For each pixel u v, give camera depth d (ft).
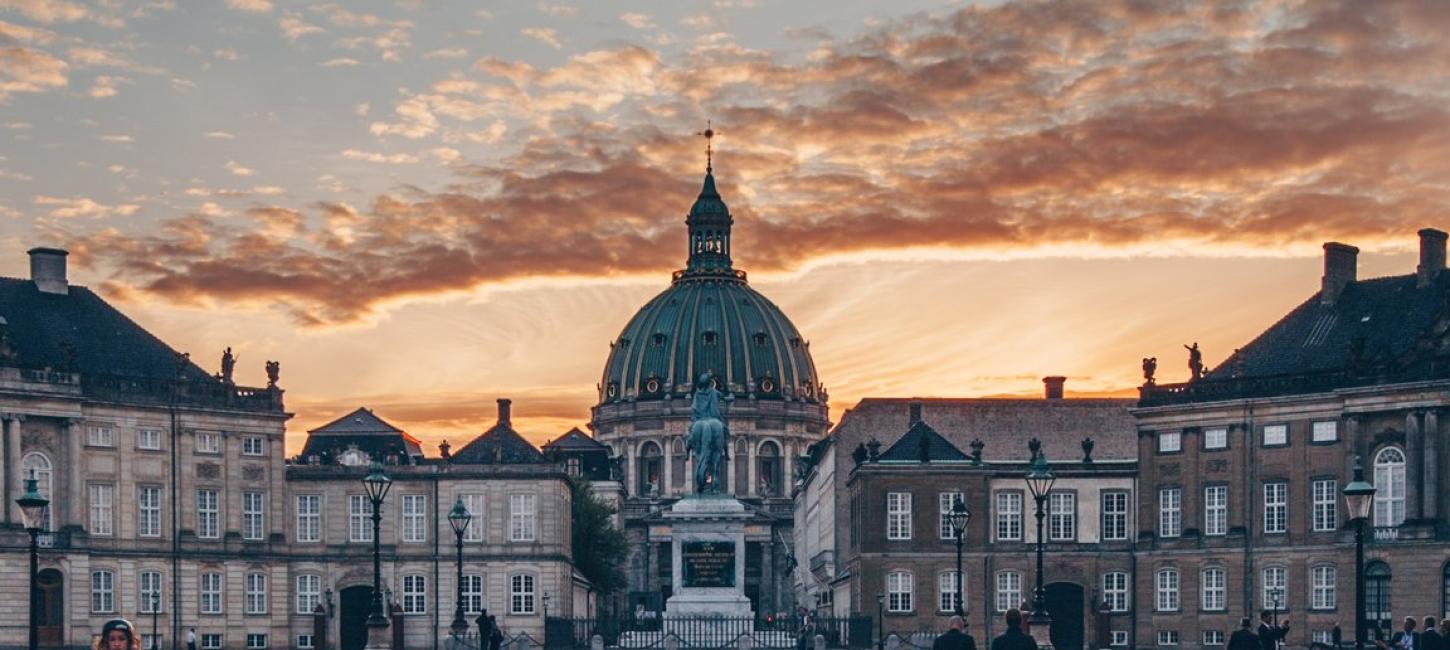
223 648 435.12
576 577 511.81
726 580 346.33
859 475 436.35
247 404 444.14
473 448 504.84
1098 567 434.30
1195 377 425.28
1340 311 413.80
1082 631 434.71
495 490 463.01
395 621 390.42
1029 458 484.74
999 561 432.25
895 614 430.20
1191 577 417.08
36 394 401.49
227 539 437.99
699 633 336.29
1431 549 371.97
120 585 415.85
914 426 447.42
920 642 351.25
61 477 407.85
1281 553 402.31
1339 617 389.80
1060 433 487.61
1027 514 435.53
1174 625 420.77
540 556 462.19
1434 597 371.97
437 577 459.32
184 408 429.79
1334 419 395.55
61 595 405.18
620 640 343.87
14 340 412.36
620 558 646.33
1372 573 384.06
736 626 339.98
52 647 401.29
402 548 459.32
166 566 424.46
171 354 443.73
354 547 457.27
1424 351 382.01
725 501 347.97
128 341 437.58
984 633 431.02
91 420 413.80
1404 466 381.60
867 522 432.25
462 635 320.50
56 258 431.84
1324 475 396.57
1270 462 406.00
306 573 453.58
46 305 427.74
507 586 461.37
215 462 436.35
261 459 445.37
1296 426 401.90
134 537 419.95
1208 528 416.05
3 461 396.98
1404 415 380.58
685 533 346.74
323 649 402.11
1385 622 381.40
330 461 502.38
